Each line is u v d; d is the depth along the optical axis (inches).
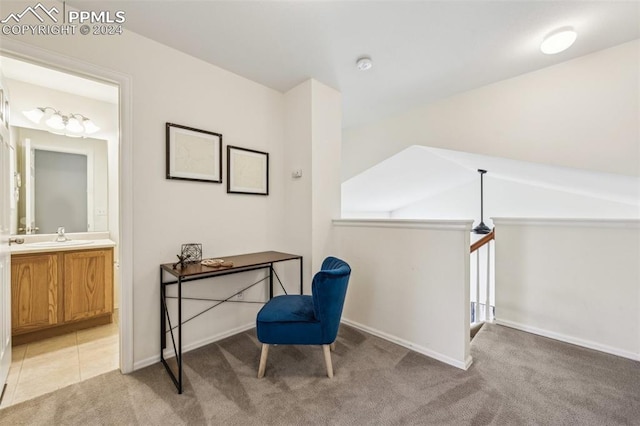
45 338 93.3
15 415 56.4
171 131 79.2
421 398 61.3
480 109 106.3
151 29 71.7
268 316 69.6
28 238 101.3
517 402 59.9
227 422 54.5
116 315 114.0
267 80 99.9
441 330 77.7
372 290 94.8
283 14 66.4
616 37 75.6
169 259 79.4
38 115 101.0
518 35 74.5
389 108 126.2
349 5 63.4
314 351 82.4
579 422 54.1
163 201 78.3
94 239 114.7
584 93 85.4
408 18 67.8
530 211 183.6
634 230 77.8
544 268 92.7
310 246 100.0
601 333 82.4
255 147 100.8
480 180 199.8
